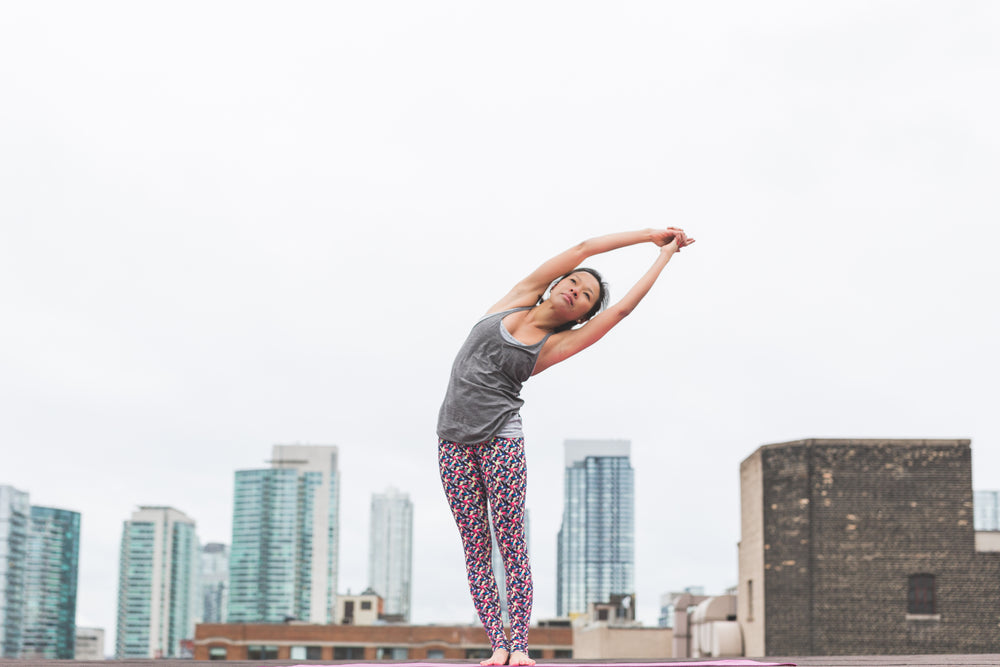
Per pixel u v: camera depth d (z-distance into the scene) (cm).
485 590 448
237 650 6531
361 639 6600
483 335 440
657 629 3894
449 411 440
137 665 515
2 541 18900
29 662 527
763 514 2672
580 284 441
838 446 2583
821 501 2570
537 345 438
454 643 6600
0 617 18788
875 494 2559
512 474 433
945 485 2552
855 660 508
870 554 2538
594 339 446
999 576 2514
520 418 443
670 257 462
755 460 2759
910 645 2497
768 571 2638
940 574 2519
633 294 450
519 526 438
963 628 2495
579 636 4588
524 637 442
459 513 447
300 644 6575
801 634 2538
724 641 2809
